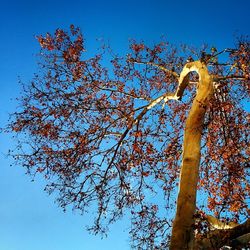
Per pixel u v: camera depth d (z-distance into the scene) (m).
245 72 16.42
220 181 12.62
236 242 10.23
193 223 10.21
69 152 15.94
